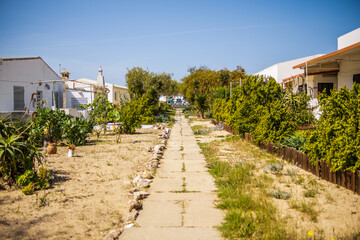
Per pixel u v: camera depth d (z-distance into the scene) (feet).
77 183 19.61
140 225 13.04
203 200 16.53
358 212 13.94
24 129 21.08
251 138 36.68
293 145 26.00
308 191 16.79
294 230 11.89
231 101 50.29
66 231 12.28
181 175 22.76
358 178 16.53
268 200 15.72
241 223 12.68
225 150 33.68
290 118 30.50
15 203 15.39
